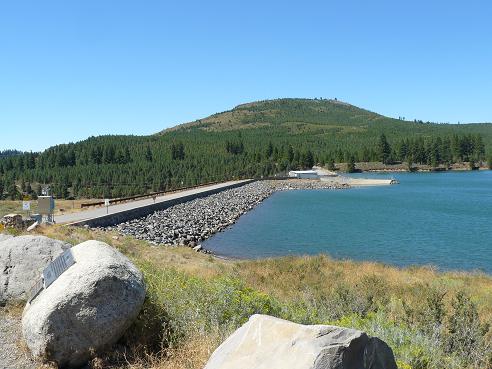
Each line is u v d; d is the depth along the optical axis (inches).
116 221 1579.7
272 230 1834.4
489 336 339.9
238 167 5910.4
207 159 6373.0
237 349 170.7
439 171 7185.0
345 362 149.6
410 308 398.0
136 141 7377.0
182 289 315.0
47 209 1155.9
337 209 2635.3
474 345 307.1
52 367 232.5
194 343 249.4
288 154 6855.3
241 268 896.9
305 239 1609.3
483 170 7258.9
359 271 912.3
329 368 146.4
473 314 352.8
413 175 6338.6
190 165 5856.3
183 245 1398.9
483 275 940.0
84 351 233.6
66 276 245.3
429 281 781.9
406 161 7583.7
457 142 7544.3
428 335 311.1
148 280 312.7
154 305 277.9
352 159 7101.4
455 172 6968.5
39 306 240.1
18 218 958.4
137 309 245.0
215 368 168.1
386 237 1636.3
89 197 3983.8
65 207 2269.9
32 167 5679.1
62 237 788.6
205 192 3248.0
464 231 1758.1
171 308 283.0
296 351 154.6
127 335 258.1
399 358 239.8
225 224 1948.8
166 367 231.5
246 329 178.7
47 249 360.5
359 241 1560.0
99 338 234.7
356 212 2468.0
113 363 237.1
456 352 295.9
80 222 1267.2
